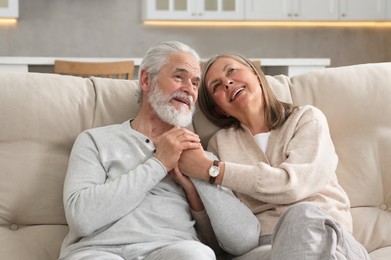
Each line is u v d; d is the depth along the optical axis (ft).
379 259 6.66
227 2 20.81
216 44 21.76
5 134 7.02
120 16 21.07
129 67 14.74
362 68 7.95
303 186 6.58
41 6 20.54
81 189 6.34
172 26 21.44
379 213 7.29
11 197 6.85
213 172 6.64
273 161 7.11
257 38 21.97
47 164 7.02
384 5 21.63
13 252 6.52
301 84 7.91
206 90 7.66
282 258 5.47
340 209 6.88
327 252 5.43
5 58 15.65
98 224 6.17
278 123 7.30
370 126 7.56
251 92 7.30
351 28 22.44
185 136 6.67
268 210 6.91
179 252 5.74
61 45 20.74
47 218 6.91
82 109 7.37
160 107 6.93
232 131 7.50
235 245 6.54
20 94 7.16
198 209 6.82
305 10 21.24
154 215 6.45
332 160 6.87
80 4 20.79
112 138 6.89
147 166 6.48
